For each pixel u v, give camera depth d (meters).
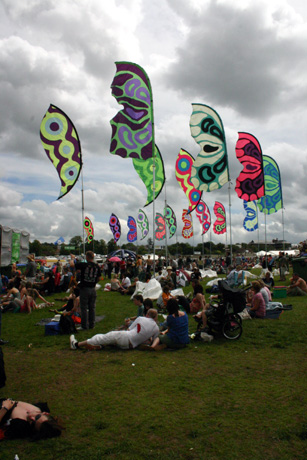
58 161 14.52
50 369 6.12
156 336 7.54
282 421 4.04
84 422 4.14
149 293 14.80
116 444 3.62
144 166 15.00
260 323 9.35
